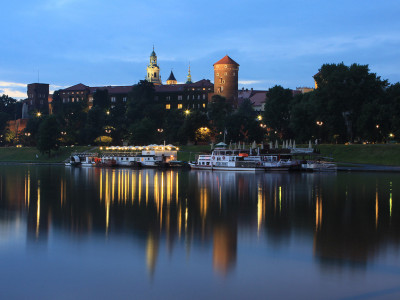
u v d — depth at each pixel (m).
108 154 186.00
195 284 30.17
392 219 50.88
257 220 50.38
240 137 198.75
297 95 194.88
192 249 38.06
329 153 149.75
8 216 53.47
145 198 69.31
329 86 162.50
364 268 32.91
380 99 163.00
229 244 39.56
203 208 59.00
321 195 71.75
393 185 85.75
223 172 129.00
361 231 44.62
